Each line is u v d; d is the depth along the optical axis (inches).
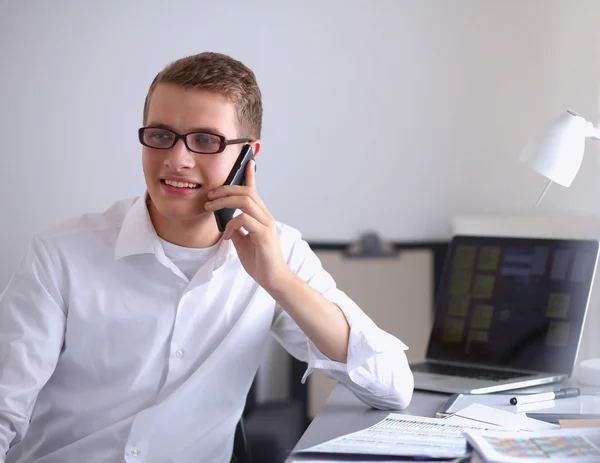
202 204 50.7
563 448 39.7
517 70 119.2
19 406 49.6
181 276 53.5
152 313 53.6
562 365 61.6
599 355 86.4
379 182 123.9
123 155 126.8
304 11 123.7
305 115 124.4
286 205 125.3
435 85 122.2
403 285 123.2
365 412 51.6
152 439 52.5
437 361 67.4
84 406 53.7
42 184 127.3
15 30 126.3
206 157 49.9
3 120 127.0
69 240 54.0
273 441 103.4
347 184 124.3
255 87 53.6
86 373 53.9
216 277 55.2
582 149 55.6
